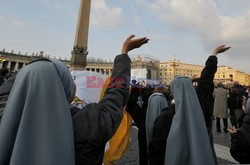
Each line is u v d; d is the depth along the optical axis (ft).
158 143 7.63
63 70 4.49
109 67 275.18
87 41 53.26
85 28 52.49
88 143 4.14
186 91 7.57
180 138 6.89
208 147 6.84
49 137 3.55
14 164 3.26
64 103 3.94
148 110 11.39
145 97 16.11
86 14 52.60
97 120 4.48
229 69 385.09
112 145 12.64
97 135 4.26
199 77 10.22
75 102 13.56
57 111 3.79
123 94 5.36
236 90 31.45
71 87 4.70
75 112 4.73
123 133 13.06
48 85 3.88
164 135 7.57
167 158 6.87
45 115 3.66
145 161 11.84
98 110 4.73
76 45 51.80
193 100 7.43
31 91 3.74
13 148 3.42
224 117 31.86
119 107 5.07
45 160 3.39
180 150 6.76
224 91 32.04
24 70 4.07
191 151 6.68
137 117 12.19
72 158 3.70
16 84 3.96
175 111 7.55
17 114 3.69
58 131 3.68
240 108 30.78
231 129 10.20
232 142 9.53
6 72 26.05
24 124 3.52
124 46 6.28
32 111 3.65
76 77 14.12
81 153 4.07
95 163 4.23
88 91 14.07
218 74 397.60
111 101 5.08
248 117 9.14
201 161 6.48
